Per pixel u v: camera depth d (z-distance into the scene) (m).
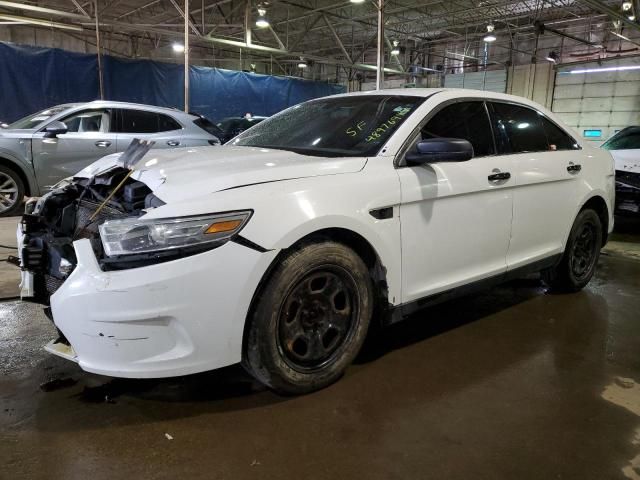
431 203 2.85
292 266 2.30
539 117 3.87
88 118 7.21
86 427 2.19
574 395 2.61
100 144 7.18
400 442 2.16
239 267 2.14
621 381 2.78
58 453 2.01
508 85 22.05
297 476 1.93
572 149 4.07
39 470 1.91
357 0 11.92
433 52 23.86
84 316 2.09
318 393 2.54
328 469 1.98
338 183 2.48
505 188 3.30
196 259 2.08
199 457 2.02
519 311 3.86
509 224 3.39
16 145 6.69
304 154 2.88
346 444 2.14
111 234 2.12
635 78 18.77
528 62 22.11
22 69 11.88
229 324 2.17
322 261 2.41
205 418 2.29
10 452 2.00
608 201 4.36
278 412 2.35
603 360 3.04
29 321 3.32
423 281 2.89
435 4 16.69
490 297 4.18
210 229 2.11
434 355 3.03
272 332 2.30
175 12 16.77
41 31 18.16
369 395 2.54
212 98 15.01
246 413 2.34
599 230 4.34
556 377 2.80
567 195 3.90
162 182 2.35
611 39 19.64
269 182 2.34
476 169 3.10
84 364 2.17
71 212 2.77
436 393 2.58
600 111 19.73
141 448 2.06
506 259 3.45
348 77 25.88
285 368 2.37
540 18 19.34
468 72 23.56
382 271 2.65
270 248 2.20
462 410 2.43
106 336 2.08
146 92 13.72
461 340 3.27
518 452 2.12
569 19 18.38
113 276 2.07
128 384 2.56
